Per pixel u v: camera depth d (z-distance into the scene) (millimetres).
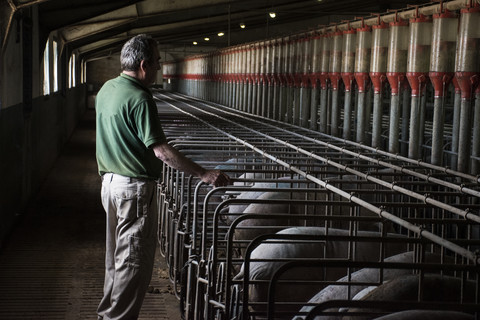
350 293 3865
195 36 28375
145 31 21641
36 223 8734
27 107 9523
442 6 6645
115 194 4312
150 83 4457
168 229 6723
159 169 4410
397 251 4570
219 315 4055
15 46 8297
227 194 5727
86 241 7902
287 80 12445
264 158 6812
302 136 7859
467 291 3344
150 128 4180
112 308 4352
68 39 15859
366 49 8523
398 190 4305
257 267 4340
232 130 8719
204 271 4508
